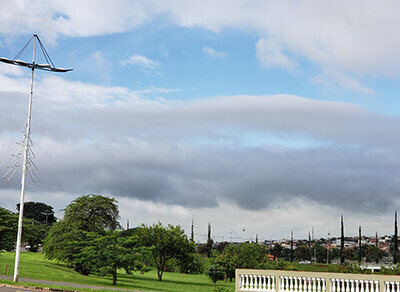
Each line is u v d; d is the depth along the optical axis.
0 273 47.81
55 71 38.97
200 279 81.62
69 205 74.00
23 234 66.00
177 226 76.31
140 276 77.88
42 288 32.19
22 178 37.34
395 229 124.81
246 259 82.38
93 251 57.28
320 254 154.50
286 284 27.36
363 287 25.42
